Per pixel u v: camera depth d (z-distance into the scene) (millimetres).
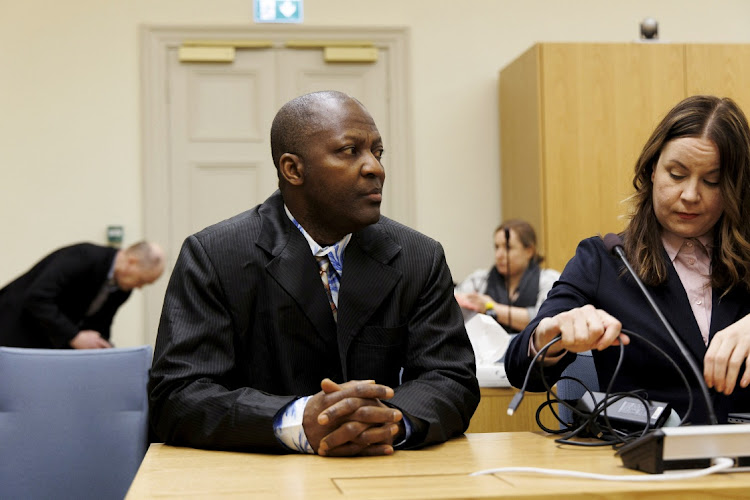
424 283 1553
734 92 4840
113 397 2256
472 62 5250
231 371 1490
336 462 1229
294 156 1485
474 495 964
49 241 4957
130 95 5047
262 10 5102
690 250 1620
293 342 1498
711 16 5363
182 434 1396
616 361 1607
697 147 1501
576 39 5289
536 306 4031
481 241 5215
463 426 1468
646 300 1588
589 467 1143
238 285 1494
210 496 1001
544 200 4711
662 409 1317
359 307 1510
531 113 4805
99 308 3918
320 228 1524
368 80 5211
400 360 1550
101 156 5016
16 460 2182
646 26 4887
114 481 2215
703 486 995
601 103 4766
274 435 1305
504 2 5270
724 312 1577
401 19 5219
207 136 5098
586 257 1669
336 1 5172
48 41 5008
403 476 1104
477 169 5234
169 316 1488
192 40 5074
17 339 3754
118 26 5047
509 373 1529
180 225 5062
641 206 1626
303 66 5164
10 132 4961
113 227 4977
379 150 1516
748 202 1541
